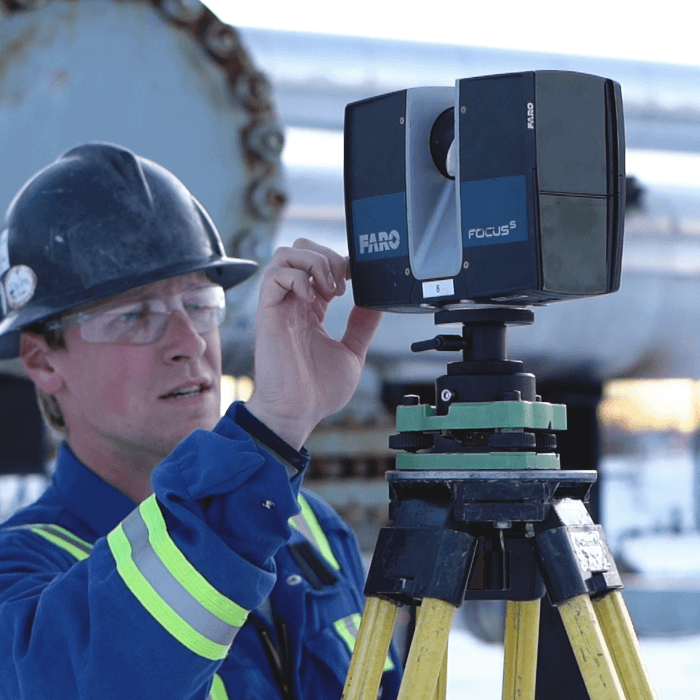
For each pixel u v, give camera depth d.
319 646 2.43
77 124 4.62
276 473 1.76
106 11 4.67
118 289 2.36
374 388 6.19
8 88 4.55
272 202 4.89
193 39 4.80
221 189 4.82
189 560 1.71
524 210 1.72
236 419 1.83
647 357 6.67
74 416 2.45
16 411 5.29
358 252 1.93
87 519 2.38
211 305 2.48
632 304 6.45
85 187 2.46
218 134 4.82
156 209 2.48
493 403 1.75
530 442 1.72
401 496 1.79
